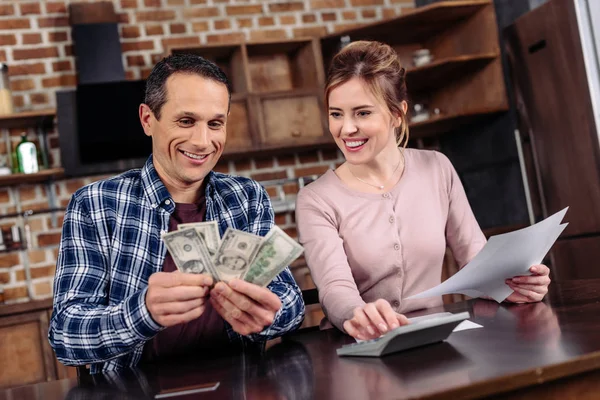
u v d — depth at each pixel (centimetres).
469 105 478
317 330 192
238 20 485
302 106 454
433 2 502
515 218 459
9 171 417
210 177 191
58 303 169
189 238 143
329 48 486
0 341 375
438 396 105
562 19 390
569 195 402
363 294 202
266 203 199
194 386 131
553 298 188
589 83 378
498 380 109
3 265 428
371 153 190
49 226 438
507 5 444
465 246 211
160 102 174
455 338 147
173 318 146
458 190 213
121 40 461
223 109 177
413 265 201
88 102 422
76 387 147
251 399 116
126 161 427
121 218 182
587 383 117
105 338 155
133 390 135
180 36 473
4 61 441
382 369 127
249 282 148
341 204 201
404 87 196
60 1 452
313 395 114
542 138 420
